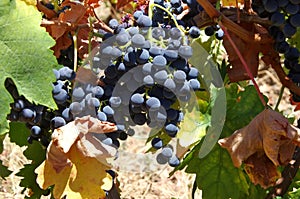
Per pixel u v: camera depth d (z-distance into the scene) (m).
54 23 0.96
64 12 0.97
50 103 0.88
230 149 0.96
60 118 0.94
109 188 0.94
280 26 1.04
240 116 1.16
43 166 0.94
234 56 1.09
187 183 2.54
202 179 1.15
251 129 0.96
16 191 2.32
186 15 1.03
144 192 2.50
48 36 0.88
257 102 1.16
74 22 0.97
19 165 2.53
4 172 1.18
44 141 1.00
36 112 0.95
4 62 0.88
